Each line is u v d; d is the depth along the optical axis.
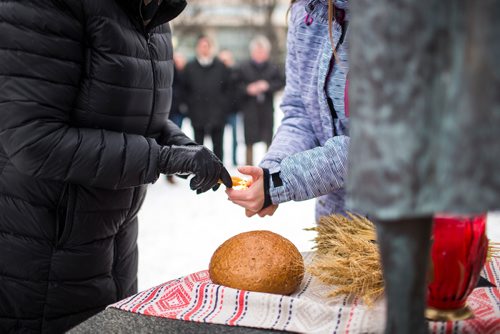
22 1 1.16
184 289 1.05
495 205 0.55
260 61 7.34
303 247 3.85
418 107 0.54
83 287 1.40
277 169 1.27
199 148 1.32
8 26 1.17
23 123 1.19
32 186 1.31
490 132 0.54
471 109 0.53
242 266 1.02
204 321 0.94
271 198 1.26
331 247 1.11
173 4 1.36
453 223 0.87
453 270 0.88
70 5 1.20
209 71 7.14
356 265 0.99
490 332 0.84
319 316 0.91
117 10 1.28
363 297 0.96
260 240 1.06
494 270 1.16
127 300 1.02
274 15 15.69
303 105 1.54
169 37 1.53
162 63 1.47
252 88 7.29
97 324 0.93
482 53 0.53
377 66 0.54
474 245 0.88
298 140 1.48
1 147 1.33
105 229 1.41
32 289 1.36
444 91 0.54
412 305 0.59
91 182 1.26
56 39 1.19
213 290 0.99
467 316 0.91
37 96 1.19
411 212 0.55
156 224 4.96
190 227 4.82
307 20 1.43
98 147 1.24
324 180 1.25
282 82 7.45
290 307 0.94
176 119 7.35
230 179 1.33
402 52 0.53
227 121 7.87
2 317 1.38
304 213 5.16
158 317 0.96
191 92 7.18
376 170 0.56
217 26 15.78
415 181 0.55
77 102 1.28
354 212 1.26
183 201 5.88
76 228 1.35
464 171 0.54
